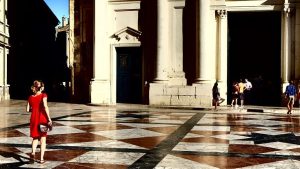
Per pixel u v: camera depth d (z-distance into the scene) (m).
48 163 7.66
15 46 34.91
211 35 24.02
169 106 22.73
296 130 12.74
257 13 24.44
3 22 30.19
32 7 42.25
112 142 10.11
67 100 29.72
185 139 10.70
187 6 24.14
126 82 25.81
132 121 15.16
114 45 25.62
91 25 26.38
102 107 22.86
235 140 10.58
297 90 22.77
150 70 24.83
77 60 27.08
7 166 7.38
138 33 25.03
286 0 23.17
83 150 8.99
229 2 23.97
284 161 7.94
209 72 23.88
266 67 24.52
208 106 22.64
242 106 22.06
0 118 15.99
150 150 9.03
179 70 24.30
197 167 7.36
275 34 24.34
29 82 41.56
